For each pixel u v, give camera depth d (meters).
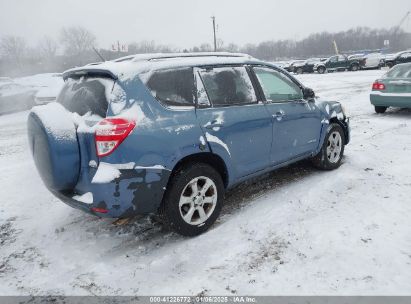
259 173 4.50
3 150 8.14
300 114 4.88
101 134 3.18
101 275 3.31
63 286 3.19
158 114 3.48
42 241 3.98
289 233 3.80
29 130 3.59
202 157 3.87
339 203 4.42
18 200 5.12
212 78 4.00
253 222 4.07
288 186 5.04
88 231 4.12
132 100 3.37
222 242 3.71
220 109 3.96
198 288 3.06
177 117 3.59
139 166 3.29
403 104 9.41
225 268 3.30
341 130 5.70
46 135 3.27
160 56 3.82
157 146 3.38
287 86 4.89
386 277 3.06
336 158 5.66
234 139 4.03
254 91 4.39
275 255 3.44
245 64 4.40
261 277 3.16
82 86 3.68
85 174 3.36
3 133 10.35
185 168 3.67
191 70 3.84
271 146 4.51
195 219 3.84
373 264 3.23
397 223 3.88
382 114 10.10
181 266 3.37
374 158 6.05
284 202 4.52
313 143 5.19
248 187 5.10
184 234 3.76
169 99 3.61
